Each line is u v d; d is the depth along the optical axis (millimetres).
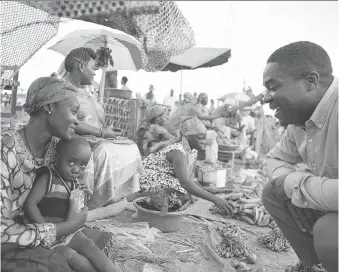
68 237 2301
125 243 3076
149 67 2006
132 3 1407
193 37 1855
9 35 1955
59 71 4633
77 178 2398
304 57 2039
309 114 2195
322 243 2043
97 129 3848
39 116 2010
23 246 1769
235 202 4375
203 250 3197
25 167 2014
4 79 2021
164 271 2709
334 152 2131
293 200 2252
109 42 6875
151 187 3992
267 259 3145
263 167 7973
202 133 3891
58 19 1975
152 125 6613
